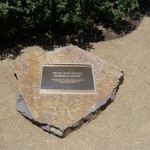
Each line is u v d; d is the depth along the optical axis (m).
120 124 1.10
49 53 1.27
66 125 1.05
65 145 1.03
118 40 1.44
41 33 1.42
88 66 1.23
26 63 1.23
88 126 1.09
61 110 1.08
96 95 1.14
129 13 1.48
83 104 1.11
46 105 1.10
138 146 1.04
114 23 1.47
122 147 1.04
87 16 1.41
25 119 1.10
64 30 1.45
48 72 1.19
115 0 1.47
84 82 1.17
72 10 1.36
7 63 1.28
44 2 1.32
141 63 1.34
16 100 1.14
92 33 1.45
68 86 1.15
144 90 1.23
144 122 1.11
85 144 1.04
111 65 1.24
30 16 1.36
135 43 1.43
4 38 1.38
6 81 1.22
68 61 1.24
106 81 1.18
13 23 1.36
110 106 1.16
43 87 1.14
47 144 1.03
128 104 1.17
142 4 1.65
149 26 1.53
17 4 1.29
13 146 1.02
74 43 1.40
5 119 1.10
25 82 1.16
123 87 1.23
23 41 1.38
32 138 1.05
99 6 1.42
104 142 1.05
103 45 1.40
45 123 1.05
